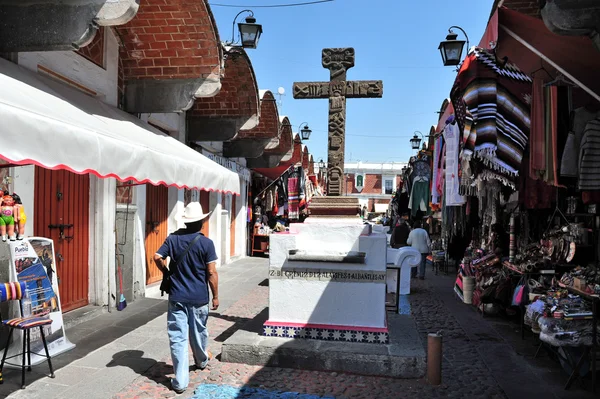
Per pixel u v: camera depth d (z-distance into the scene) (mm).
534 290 6117
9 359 4590
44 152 3625
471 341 6266
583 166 4820
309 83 5988
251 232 17625
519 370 5102
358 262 5145
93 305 6965
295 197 16016
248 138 13359
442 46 7938
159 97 7434
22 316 4547
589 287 4812
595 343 4426
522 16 4281
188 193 10688
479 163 5637
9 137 3307
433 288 10773
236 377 4660
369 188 48156
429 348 4645
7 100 3518
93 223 6941
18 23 5074
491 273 7898
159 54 7281
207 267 4566
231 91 9922
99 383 4344
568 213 6680
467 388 4551
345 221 5625
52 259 5109
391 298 8898
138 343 5594
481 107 5043
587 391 4516
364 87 5906
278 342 5137
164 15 6668
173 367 4613
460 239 12977
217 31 6988
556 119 4996
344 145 5941
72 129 3951
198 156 7527
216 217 13070
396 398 4273
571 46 4555
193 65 7328
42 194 5855
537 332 5363
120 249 7469
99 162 4320
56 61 5898
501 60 5004
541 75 5145
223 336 6145
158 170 5496
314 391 4363
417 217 16484
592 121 4797
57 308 5133
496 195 8086
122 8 4918
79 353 5148
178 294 4398
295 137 18500
